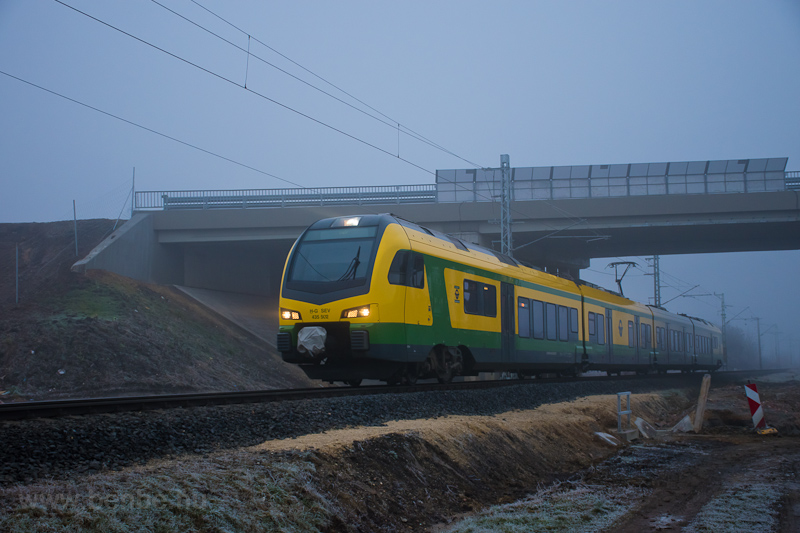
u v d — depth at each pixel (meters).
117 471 6.41
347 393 12.64
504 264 19.00
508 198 29.56
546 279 21.89
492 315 17.61
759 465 12.09
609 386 23.16
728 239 43.78
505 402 15.23
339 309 13.13
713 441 15.62
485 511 8.23
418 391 13.69
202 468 6.42
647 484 10.27
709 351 44.66
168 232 38.25
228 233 38.16
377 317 13.04
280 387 29.44
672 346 35.78
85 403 8.77
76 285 30.14
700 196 36.81
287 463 6.89
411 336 13.84
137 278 36.00
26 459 6.28
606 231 39.72
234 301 41.31
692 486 10.17
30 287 31.16
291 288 13.81
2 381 22.03
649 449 14.23
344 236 14.08
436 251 15.19
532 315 20.17
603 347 26.14
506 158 29.73
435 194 38.97
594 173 38.19
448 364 15.82
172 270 39.38
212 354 29.25
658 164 38.03
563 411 15.69
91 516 5.00
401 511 7.38
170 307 32.44
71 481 5.80
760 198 36.41
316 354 13.36
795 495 9.43
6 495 5.25
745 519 8.04
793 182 37.78
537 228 37.69
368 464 7.91
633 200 37.00
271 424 8.84
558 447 12.66
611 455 13.47
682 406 25.47
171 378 24.80
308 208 37.69
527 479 10.45
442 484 8.66
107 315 27.73
